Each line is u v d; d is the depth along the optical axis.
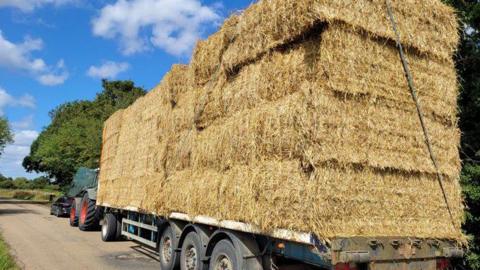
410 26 5.20
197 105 6.60
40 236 12.69
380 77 4.79
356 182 4.38
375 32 4.77
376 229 4.39
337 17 4.45
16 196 53.09
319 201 4.08
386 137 4.72
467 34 7.88
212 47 6.50
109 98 53.31
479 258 6.93
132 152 9.92
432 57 5.43
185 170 6.80
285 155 4.52
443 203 5.19
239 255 5.15
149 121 8.99
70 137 30.89
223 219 5.36
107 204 11.54
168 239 7.53
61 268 7.89
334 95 4.39
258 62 5.38
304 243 4.18
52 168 32.19
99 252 9.90
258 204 4.70
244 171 5.07
